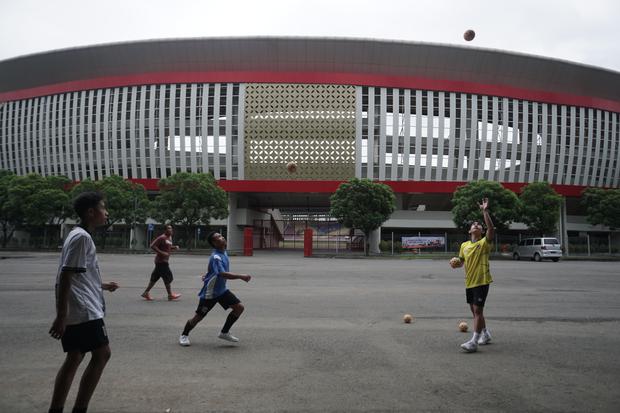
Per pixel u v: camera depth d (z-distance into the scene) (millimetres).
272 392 4254
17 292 11406
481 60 47719
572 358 5594
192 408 3828
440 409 3861
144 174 49344
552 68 49469
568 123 51844
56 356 5516
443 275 17578
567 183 51781
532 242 32188
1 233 50938
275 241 61344
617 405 4004
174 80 47938
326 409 3836
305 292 12070
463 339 6629
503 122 49625
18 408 3820
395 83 47062
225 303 6168
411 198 54000
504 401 4074
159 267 10430
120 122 49969
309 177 45938
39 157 53812
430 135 47906
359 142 46469
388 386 4465
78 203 3598
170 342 6312
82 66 50188
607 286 14055
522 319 8328
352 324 7734
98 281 3621
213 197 37500
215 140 47469
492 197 35219
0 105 55844
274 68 47156
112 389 4309
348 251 45531
